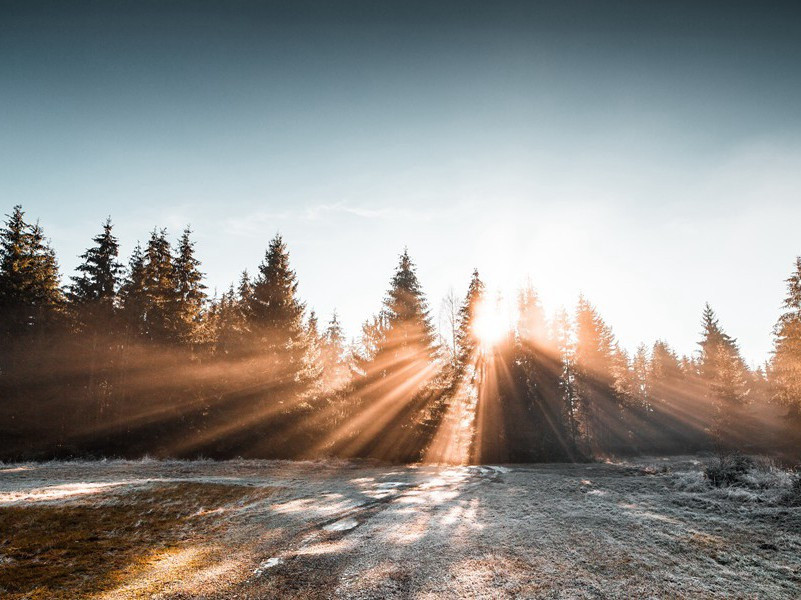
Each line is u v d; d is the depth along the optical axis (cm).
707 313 5812
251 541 959
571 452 3528
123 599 665
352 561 812
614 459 3875
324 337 5744
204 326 3447
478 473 2225
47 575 761
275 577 745
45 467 1880
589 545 875
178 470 1961
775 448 4278
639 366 7256
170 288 3228
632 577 705
